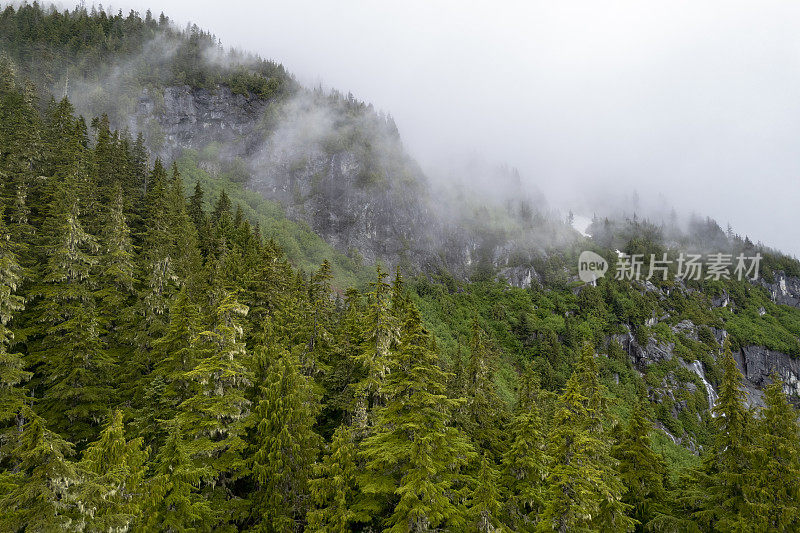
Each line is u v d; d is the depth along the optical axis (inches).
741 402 869.8
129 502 500.4
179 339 859.4
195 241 1792.6
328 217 6102.4
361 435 823.1
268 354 925.2
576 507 660.1
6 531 411.2
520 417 906.1
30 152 1569.9
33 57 4822.8
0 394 750.5
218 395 756.6
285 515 690.2
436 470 587.8
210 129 6353.3
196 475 606.2
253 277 1349.7
